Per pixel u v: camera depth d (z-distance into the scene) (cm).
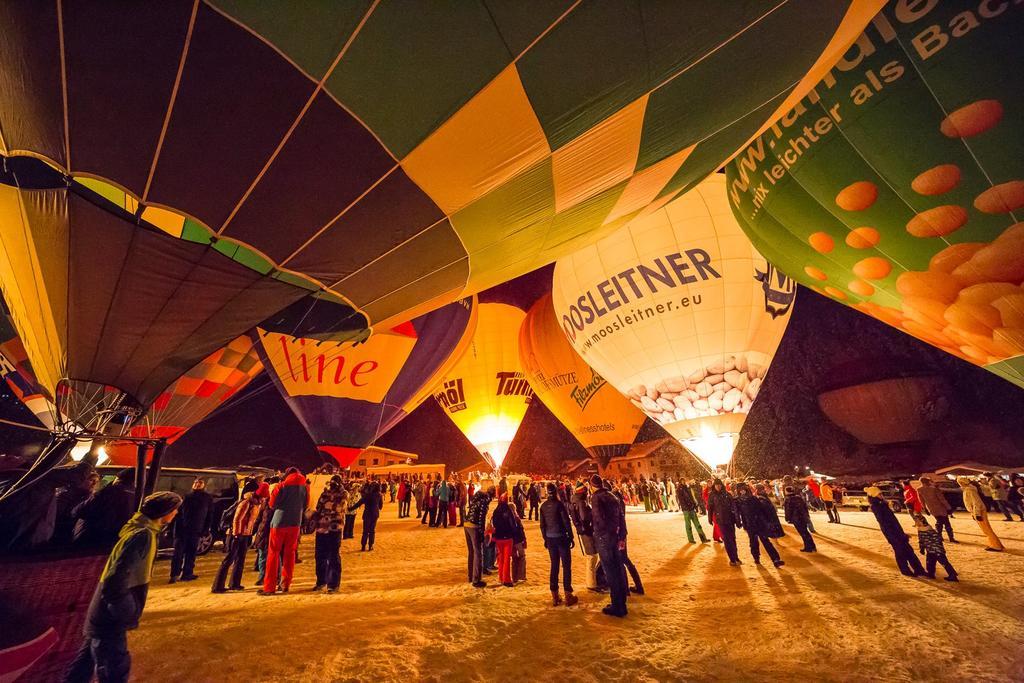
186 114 333
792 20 480
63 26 294
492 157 432
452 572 703
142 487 397
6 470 505
